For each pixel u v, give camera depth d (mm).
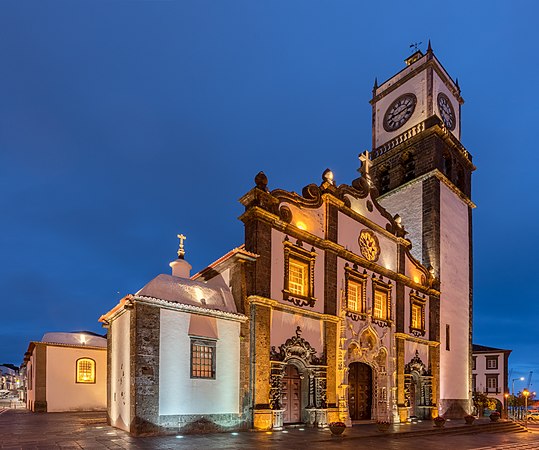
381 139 40250
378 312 26422
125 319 16953
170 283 17703
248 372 18281
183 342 16562
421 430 20953
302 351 20594
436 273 32875
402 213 35969
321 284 22344
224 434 16219
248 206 20109
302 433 17641
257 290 18906
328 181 23953
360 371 24938
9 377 121188
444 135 35750
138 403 14906
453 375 32906
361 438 17906
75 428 16922
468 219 39156
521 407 65812
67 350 27984
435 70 37844
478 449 16797
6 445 12805
